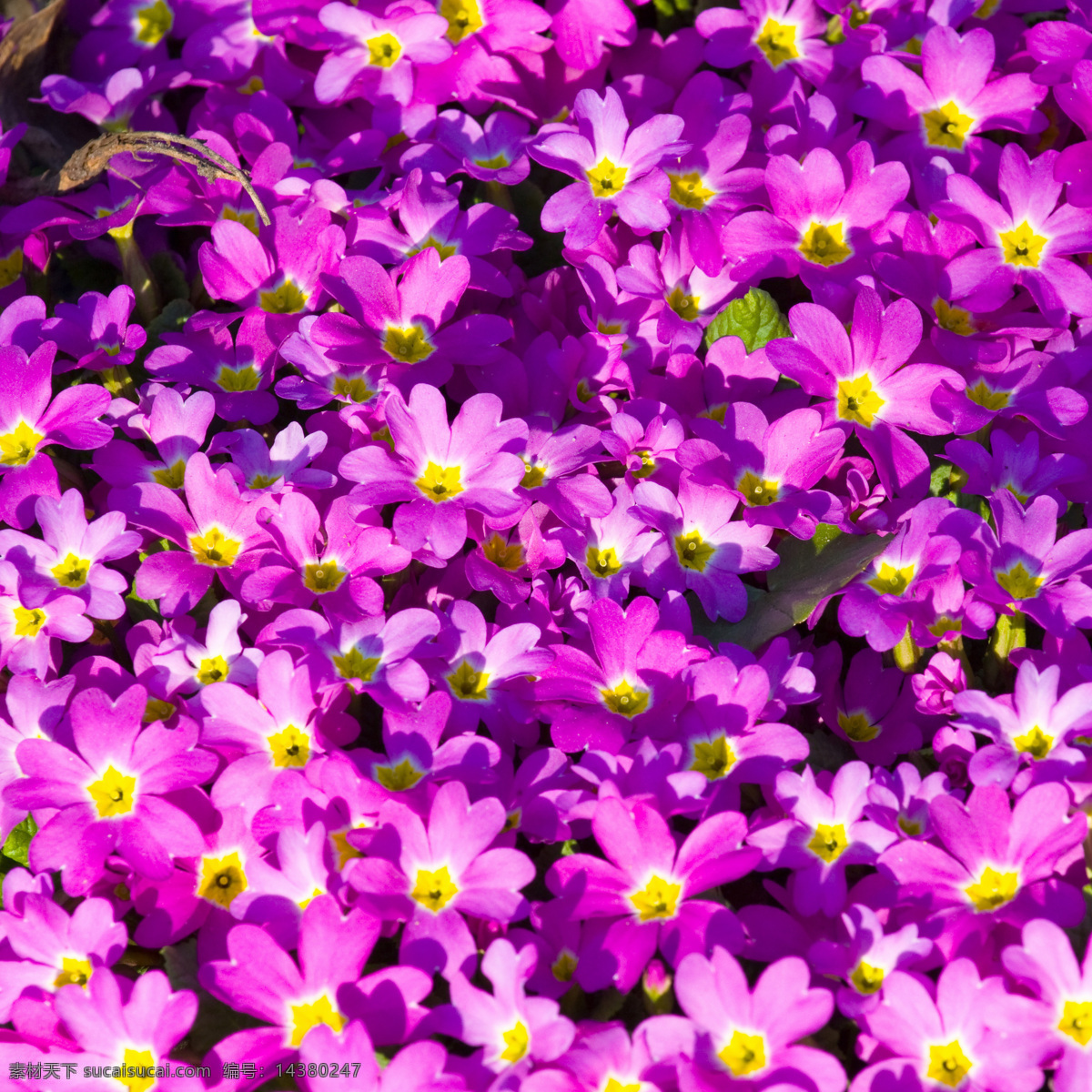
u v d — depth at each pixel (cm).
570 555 61
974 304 63
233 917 59
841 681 62
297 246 63
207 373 63
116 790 59
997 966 58
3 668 61
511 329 62
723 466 61
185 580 61
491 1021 57
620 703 60
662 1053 57
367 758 59
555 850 60
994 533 61
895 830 59
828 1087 57
